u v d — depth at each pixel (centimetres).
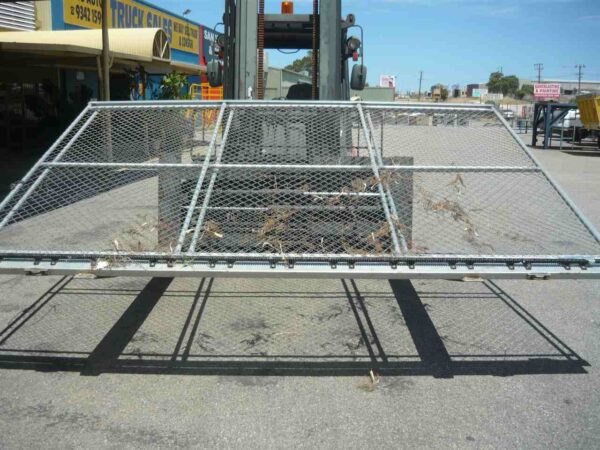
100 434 348
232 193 519
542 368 441
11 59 1506
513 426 359
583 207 1103
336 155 553
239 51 668
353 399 393
